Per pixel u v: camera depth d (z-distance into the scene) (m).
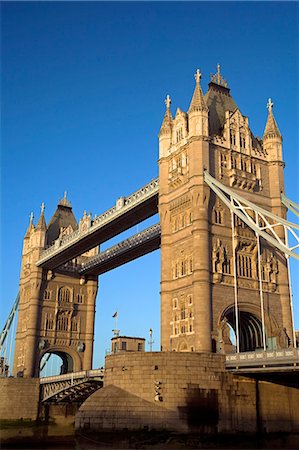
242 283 61.38
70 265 108.50
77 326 106.06
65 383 82.31
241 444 48.59
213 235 60.78
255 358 47.91
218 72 75.12
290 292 59.50
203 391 48.94
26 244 113.50
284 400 53.31
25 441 68.19
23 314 107.19
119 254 91.56
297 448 47.78
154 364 49.66
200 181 61.34
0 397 87.06
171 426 47.34
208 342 55.78
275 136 70.75
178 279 62.06
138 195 75.19
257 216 59.75
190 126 64.81
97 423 48.69
